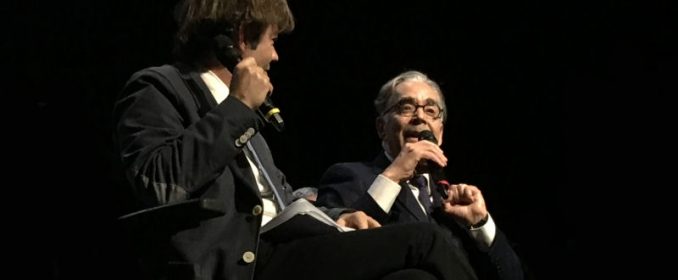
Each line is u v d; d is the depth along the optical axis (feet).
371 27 17.66
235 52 7.65
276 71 17.47
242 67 7.25
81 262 14.85
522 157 17.94
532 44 17.83
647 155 18.03
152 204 6.97
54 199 15.01
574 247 17.76
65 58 15.47
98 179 15.20
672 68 17.79
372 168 11.06
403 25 17.71
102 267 14.85
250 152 7.78
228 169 7.18
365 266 6.77
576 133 17.93
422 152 10.34
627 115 17.97
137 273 14.76
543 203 17.90
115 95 15.60
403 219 10.23
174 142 6.91
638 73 17.87
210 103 7.52
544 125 17.97
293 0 17.53
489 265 10.22
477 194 10.28
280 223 7.04
